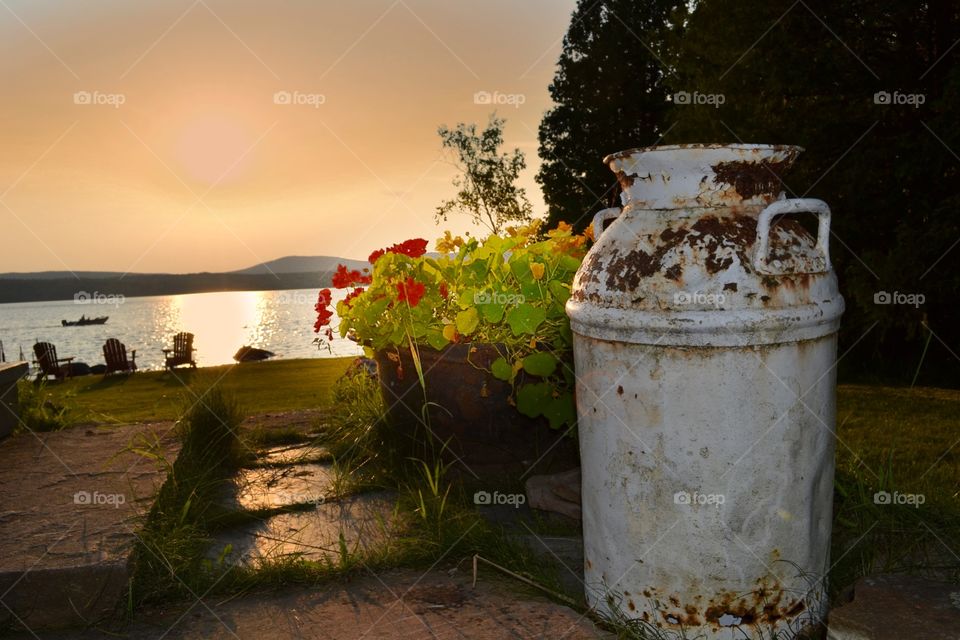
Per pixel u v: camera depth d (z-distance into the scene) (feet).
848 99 40.40
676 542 7.60
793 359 7.39
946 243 35.94
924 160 35.32
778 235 7.59
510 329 12.98
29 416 17.42
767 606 7.62
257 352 128.88
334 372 54.39
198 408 15.42
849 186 38.60
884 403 30.32
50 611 8.58
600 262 8.09
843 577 9.09
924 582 7.61
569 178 71.92
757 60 40.09
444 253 14.38
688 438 7.39
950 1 38.60
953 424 24.11
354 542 10.82
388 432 14.76
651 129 72.33
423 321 13.17
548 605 8.69
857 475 11.38
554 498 11.83
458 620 8.34
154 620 8.70
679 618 7.69
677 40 53.88
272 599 9.13
